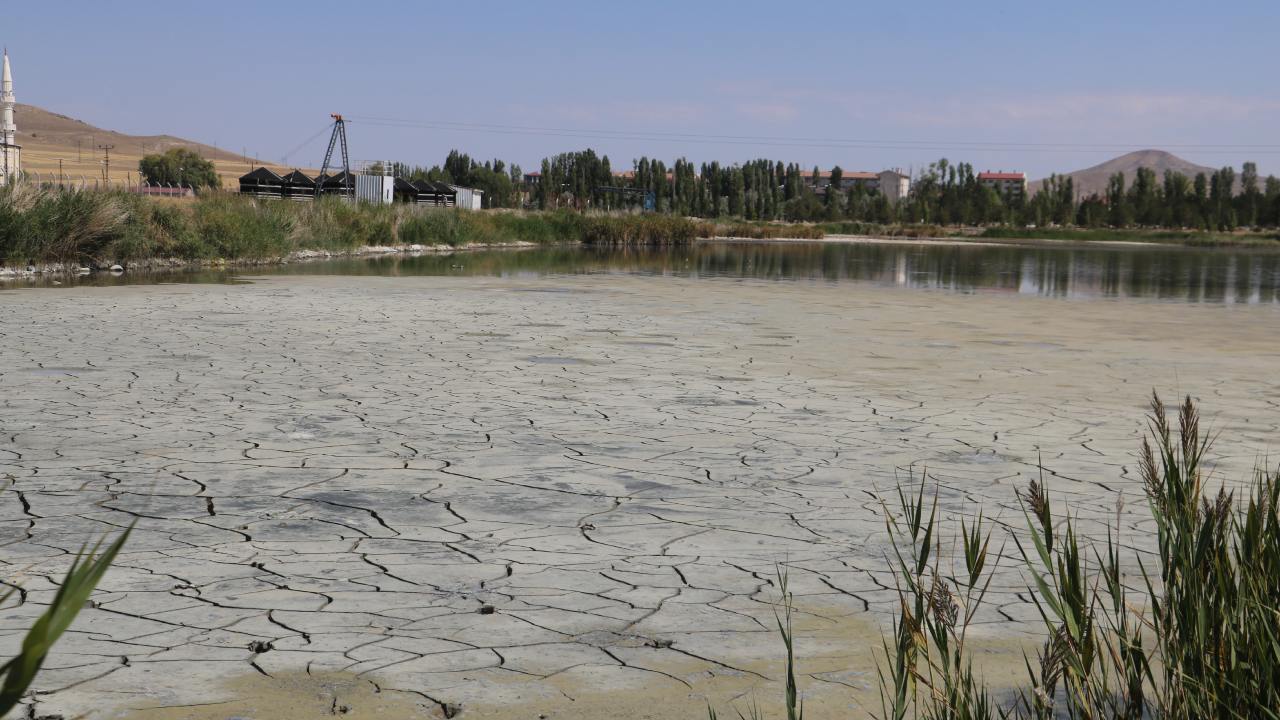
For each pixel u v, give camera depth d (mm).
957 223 120375
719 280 24703
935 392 8672
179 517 4691
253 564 4062
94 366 9117
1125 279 28422
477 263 31812
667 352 11008
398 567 4062
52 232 23625
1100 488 5465
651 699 2914
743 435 6797
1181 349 11992
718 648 3297
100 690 2906
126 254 25766
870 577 4008
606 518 4812
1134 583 3898
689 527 4680
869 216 117688
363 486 5312
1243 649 1984
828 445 6523
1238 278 29672
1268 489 2285
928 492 5352
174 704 2830
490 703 2875
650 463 5957
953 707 1870
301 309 14891
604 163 119562
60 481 5262
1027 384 9180
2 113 65500
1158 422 2133
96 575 784
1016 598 3795
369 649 3242
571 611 3613
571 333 12617
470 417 7230
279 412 7242
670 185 127312
